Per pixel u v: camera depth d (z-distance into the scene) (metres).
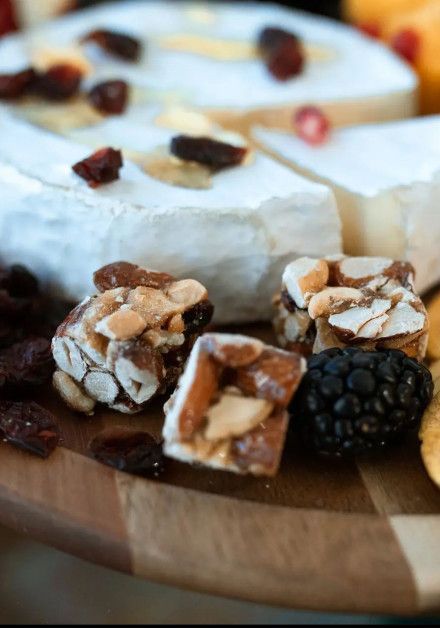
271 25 0.30
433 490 0.20
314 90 0.28
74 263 0.24
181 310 0.21
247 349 0.20
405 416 0.20
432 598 0.18
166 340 0.21
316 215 0.23
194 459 0.19
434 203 0.24
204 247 0.23
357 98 0.28
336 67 0.30
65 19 0.32
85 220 0.23
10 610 0.20
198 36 0.31
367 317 0.21
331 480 0.20
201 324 0.22
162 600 0.21
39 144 0.25
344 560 0.19
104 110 0.27
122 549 0.19
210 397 0.20
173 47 0.30
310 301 0.22
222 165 0.24
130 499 0.20
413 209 0.24
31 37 0.30
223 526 0.19
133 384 0.21
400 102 0.29
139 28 0.31
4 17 0.32
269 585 0.19
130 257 0.23
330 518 0.19
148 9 0.32
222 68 0.29
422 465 0.21
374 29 0.32
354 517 0.19
